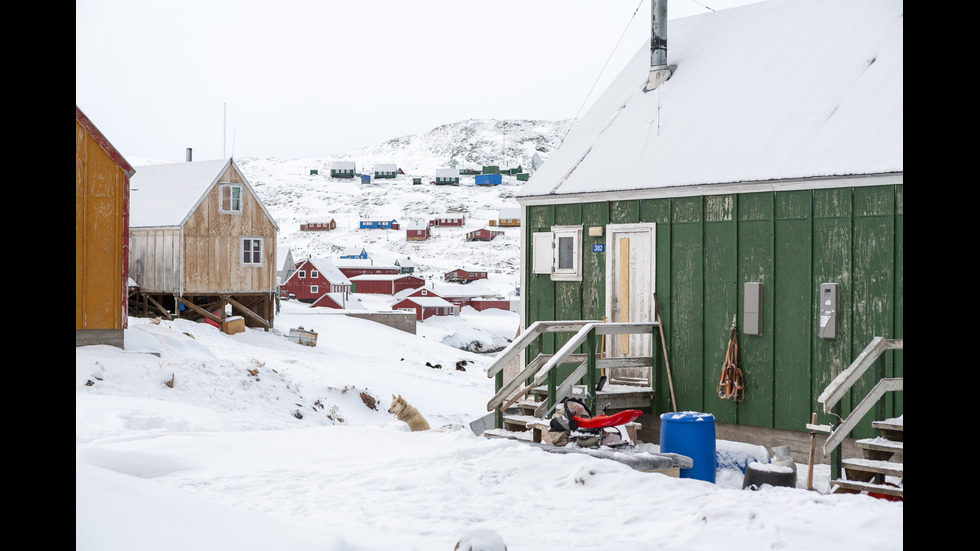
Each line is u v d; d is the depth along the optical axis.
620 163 14.99
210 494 7.86
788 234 12.50
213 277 39.56
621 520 7.13
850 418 9.57
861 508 7.15
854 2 14.54
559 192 15.38
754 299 12.74
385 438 10.97
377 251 166.00
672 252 13.88
